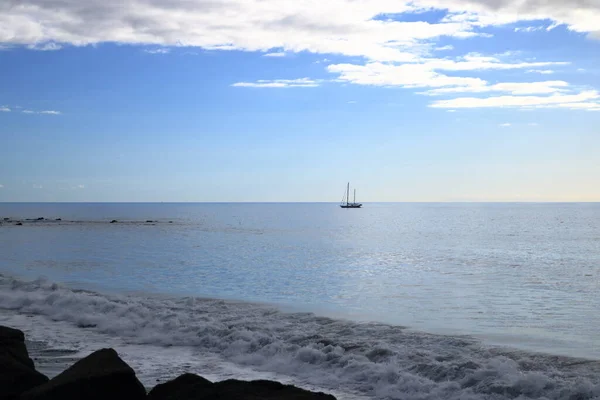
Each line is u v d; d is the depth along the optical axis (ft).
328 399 26.86
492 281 95.81
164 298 75.82
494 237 220.64
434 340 49.42
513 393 34.68
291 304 71.87
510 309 68.69
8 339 34.04
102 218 422.00
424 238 215.31
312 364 42.52
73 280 95.40
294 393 27.48
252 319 58.80
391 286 89.81
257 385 28.55
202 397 27.68
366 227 307.58
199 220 398.21
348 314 65.21
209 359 44.91
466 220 411.54
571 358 44.19
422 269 114.52
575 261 131.13
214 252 151.23
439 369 39.19
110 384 27.86
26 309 65.92
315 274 105.70
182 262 125.39
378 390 36.99
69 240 194.18
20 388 30.66
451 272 109.50
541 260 133.39
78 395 27.43
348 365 41.01
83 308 63.00
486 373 37.19
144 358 44.93
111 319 57.98
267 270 111.75
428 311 67.46
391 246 174.50
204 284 91.50
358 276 102.99
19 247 163.53
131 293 81.46
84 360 29.91
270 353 45.03
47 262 124.16
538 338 52.60
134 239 201.67
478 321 61.21
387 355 43.29
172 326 54.03
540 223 356.79
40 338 51.70
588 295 80.38
